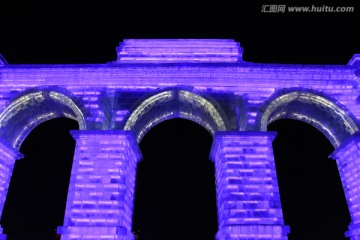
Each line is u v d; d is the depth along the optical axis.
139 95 13.85
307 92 13.38
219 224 12.43
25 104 13.80
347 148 13.45
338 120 13.69
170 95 13.54
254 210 11.25
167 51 15.54
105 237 10.83
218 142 12.53
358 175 12.83
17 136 14.91
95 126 12.92
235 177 11.82
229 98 13.67
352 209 13.20
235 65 14.09
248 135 12.41
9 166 14.24
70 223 11.06
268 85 14.01
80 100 13.60
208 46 15.73
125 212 11.94
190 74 14.09
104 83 14.06
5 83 14.16
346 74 14.20
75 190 11.65
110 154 12.28
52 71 14.20
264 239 10.75
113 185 11.76
